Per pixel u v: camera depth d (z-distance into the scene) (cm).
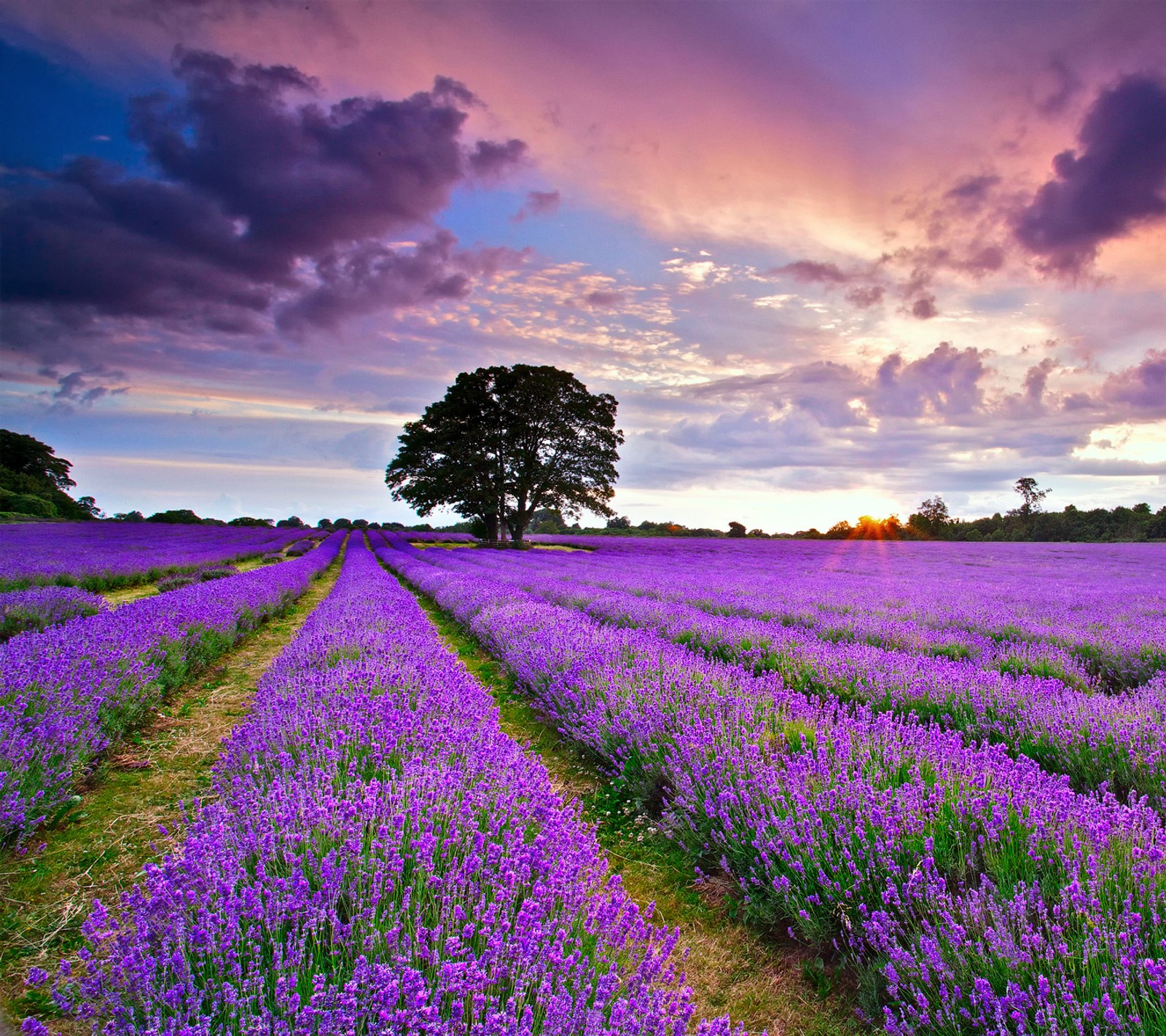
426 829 274
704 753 397
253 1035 166
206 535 4444
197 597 1003
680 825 370
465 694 513
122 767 480
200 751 514
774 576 2131
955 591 1561
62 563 1694
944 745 391
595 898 242
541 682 649
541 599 1408
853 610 1159
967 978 219
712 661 708
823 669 653
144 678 573
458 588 1420
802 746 418
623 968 223
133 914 223
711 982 264
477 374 4350
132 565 1883
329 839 258
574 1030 178
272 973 194
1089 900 232
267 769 355
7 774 338
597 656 648
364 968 188
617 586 1639
